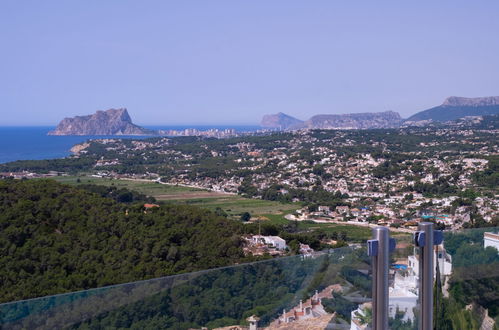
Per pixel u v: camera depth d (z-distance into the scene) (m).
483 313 5.89
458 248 5.86
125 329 5.18
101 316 5.16
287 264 5.48
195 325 5.31
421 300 4.87
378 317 4.63
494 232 6.00
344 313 5.16
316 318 5.30
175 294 5.30
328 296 5.26
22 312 5.00
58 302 5.09
